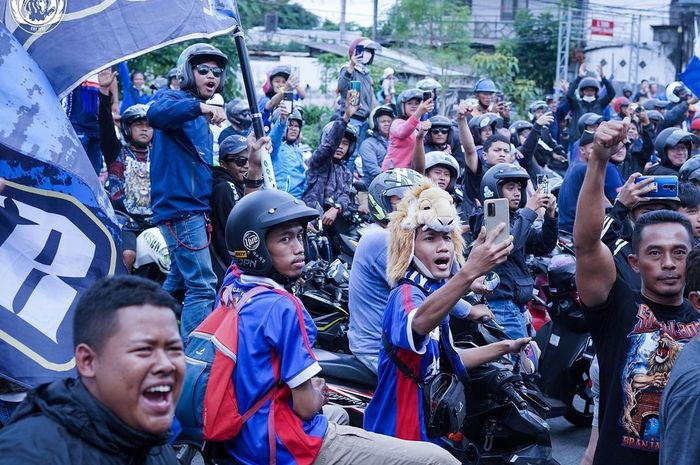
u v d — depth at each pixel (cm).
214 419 375
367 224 856
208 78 633
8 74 435
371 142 1067
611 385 396
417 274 452
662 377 382
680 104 1450
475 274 406
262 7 4381
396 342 427
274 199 396
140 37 498
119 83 1450
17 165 429
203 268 645
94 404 253
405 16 3120
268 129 970
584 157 878
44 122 438
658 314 394
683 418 329
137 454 259
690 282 365
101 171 906
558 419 772
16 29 473
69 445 248
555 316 709
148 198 797
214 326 394
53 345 410
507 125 1484
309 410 382
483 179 708
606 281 401
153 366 253
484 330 576
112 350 252
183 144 636
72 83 480
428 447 394
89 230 437
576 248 400
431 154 784
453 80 2986
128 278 262
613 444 390
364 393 549
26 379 399
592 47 3681
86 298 258
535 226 764
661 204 515
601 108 1575
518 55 3775
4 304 409
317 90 2667
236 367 378
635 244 402
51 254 425
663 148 1051
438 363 450
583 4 3828
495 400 540
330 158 882
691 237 396
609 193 954
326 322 640
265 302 383
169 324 258
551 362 707
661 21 3672
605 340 404
